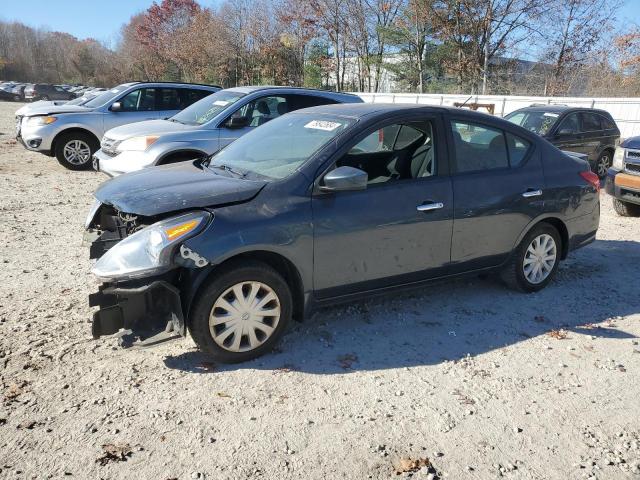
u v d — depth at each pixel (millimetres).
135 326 3629
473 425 3256
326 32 39656
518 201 4898
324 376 3725
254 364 3850
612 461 2984
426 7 33625
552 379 3781
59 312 4543
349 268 4141
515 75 35562
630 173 8359
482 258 4840
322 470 2848
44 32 86438
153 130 8711
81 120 11719
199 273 3609
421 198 4387
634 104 18344
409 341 4266
